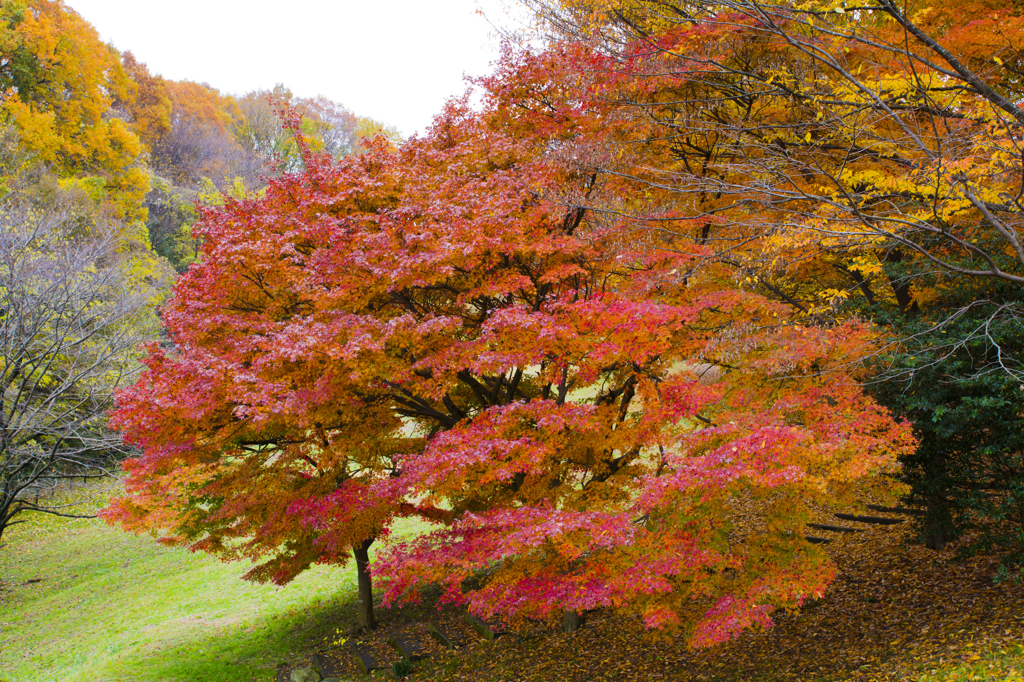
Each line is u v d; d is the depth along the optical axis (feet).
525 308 28.50
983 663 23.76
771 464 22.08
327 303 27.37
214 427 29.71
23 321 62.08
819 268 36.83
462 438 25.26
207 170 174.91
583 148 29.84
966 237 26.91
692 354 29.71
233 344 27.55
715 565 23.34
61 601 61.52
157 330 80.59
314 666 41.11
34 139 102.17
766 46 28.68
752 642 32.53
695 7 28.71
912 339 27.25
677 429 27.32
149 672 42.19
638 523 27.53
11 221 68.44
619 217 30.12
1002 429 26.03
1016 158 20.67
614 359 27.14
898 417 28.81
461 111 34.22
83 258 70.18
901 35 26.50
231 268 28.76
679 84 31.01
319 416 27.96
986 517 35.53
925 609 30.32
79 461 69.36
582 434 29.40
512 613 25.16
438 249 25.38
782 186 28.53
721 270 30.71
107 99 126.62
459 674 36.58
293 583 58.85
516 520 23.86
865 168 27.99
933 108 22.99
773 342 27.09
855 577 35.81
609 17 30.91
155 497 38.40
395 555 24.97
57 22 116.57
